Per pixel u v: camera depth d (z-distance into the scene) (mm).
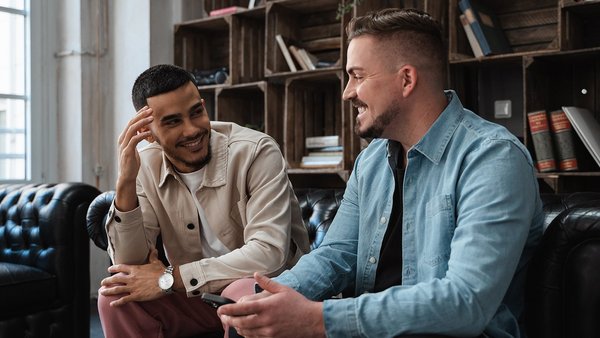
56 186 3148
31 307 2898
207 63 4633
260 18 4281
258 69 4293
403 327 1152
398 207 1509
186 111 1853
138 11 4422
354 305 1182
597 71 3227
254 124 4430
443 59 1452
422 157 1422
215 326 1926
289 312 1192
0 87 4340
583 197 1809
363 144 3682
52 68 4555
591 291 1264
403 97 1408
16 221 3215
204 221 1966
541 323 1327
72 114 4500
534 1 3443
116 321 1796
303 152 3965
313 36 4145
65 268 2992
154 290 1768
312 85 4027
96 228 2688
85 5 4477
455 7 3352
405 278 1411
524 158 1302
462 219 1256
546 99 3299
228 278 1771
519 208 1241
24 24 4453
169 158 1917
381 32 1404
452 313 1146
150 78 1859
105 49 4566
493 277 1174
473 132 1369
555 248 1312
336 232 1628
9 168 4379
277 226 1842
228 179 1933
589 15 3186
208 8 4422
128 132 1855
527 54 3096
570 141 3012
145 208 1985
